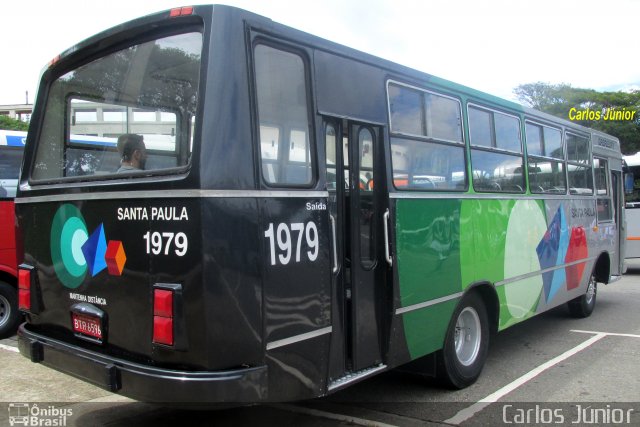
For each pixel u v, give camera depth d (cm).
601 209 912
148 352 330
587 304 870
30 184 445
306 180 363
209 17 324
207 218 305
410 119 468
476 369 548
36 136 454
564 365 610
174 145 335
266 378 325
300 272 350
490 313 593
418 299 462
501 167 608
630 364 612
